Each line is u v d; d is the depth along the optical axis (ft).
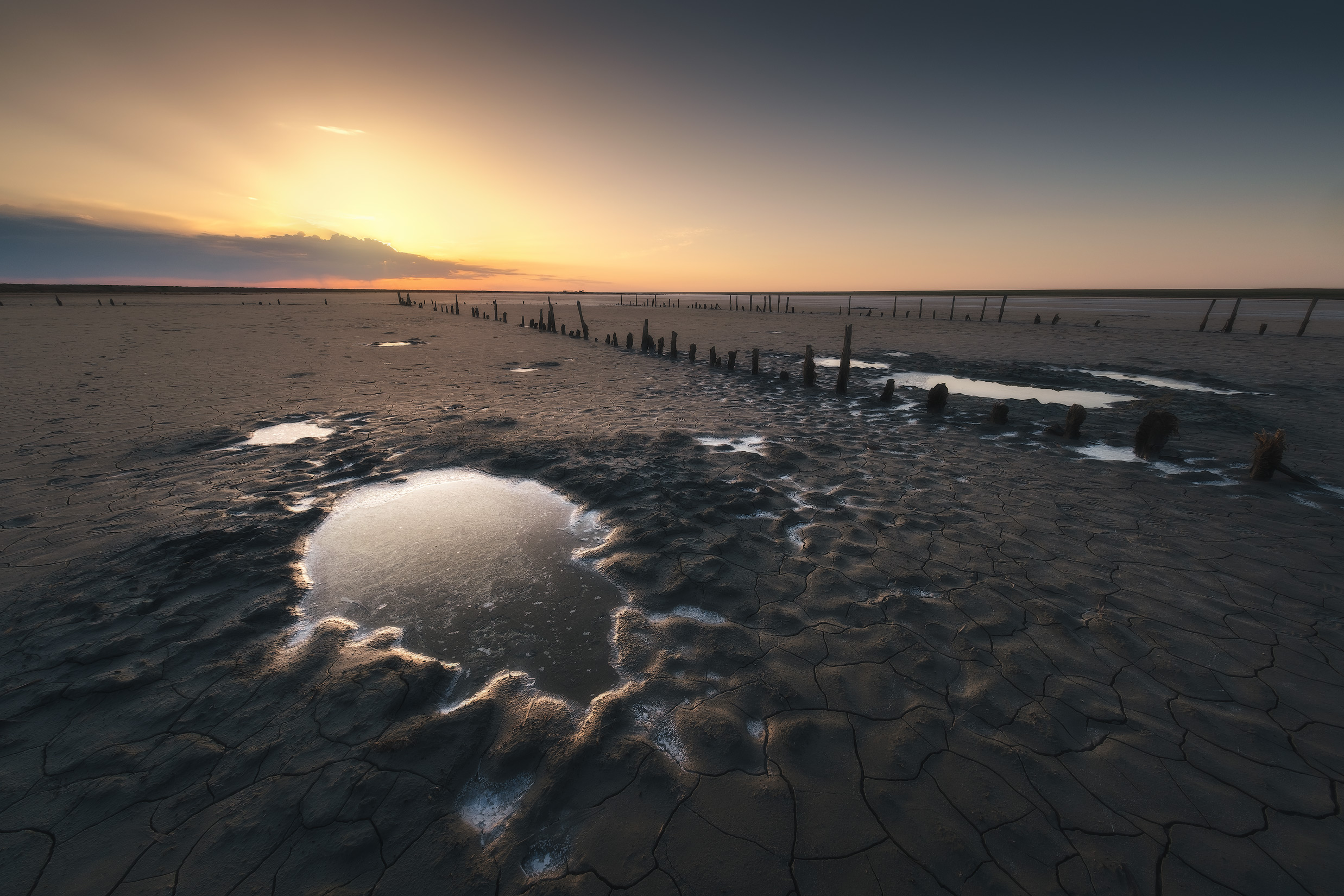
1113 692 8.87
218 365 45.52
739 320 117.70
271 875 6.04
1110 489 18.38
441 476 19.72
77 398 31.76
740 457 21.59
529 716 8.43
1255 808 6.82
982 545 14.16
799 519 15.75
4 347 56.03
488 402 32.17
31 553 13.29
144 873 6.05
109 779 7.17
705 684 9.16
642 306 228.43
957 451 22.84
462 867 6.16
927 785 7.18
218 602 11.44
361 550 14.19
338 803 6.89
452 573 13.07
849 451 22.70
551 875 6.11
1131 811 6.79
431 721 8.29
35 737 7.86
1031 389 39.04
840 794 7.06
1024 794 7.03
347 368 45.09
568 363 50.55
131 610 10.97
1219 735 7.96
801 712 8.48
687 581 12.35
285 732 8.04
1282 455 21.22
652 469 19.95
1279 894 5.83
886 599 11.62
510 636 10.64
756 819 6.72
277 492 17.72
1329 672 9.28
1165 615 11.03
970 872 6.10
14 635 10.11
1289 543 14.24
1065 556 13.61
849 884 5.98
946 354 57.62
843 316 137.80
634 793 7.10
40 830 6.49
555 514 16.57
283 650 10.06
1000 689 8.95
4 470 19.44
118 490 17.65
